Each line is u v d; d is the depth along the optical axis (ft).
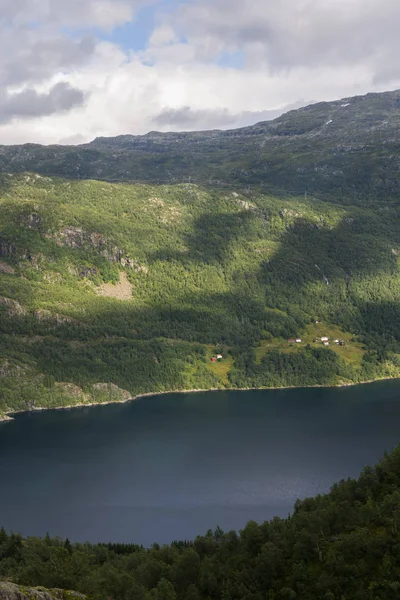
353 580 332.80
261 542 405.18
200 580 378.32
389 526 361.51
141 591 352.90
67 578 356.18
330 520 387.75
